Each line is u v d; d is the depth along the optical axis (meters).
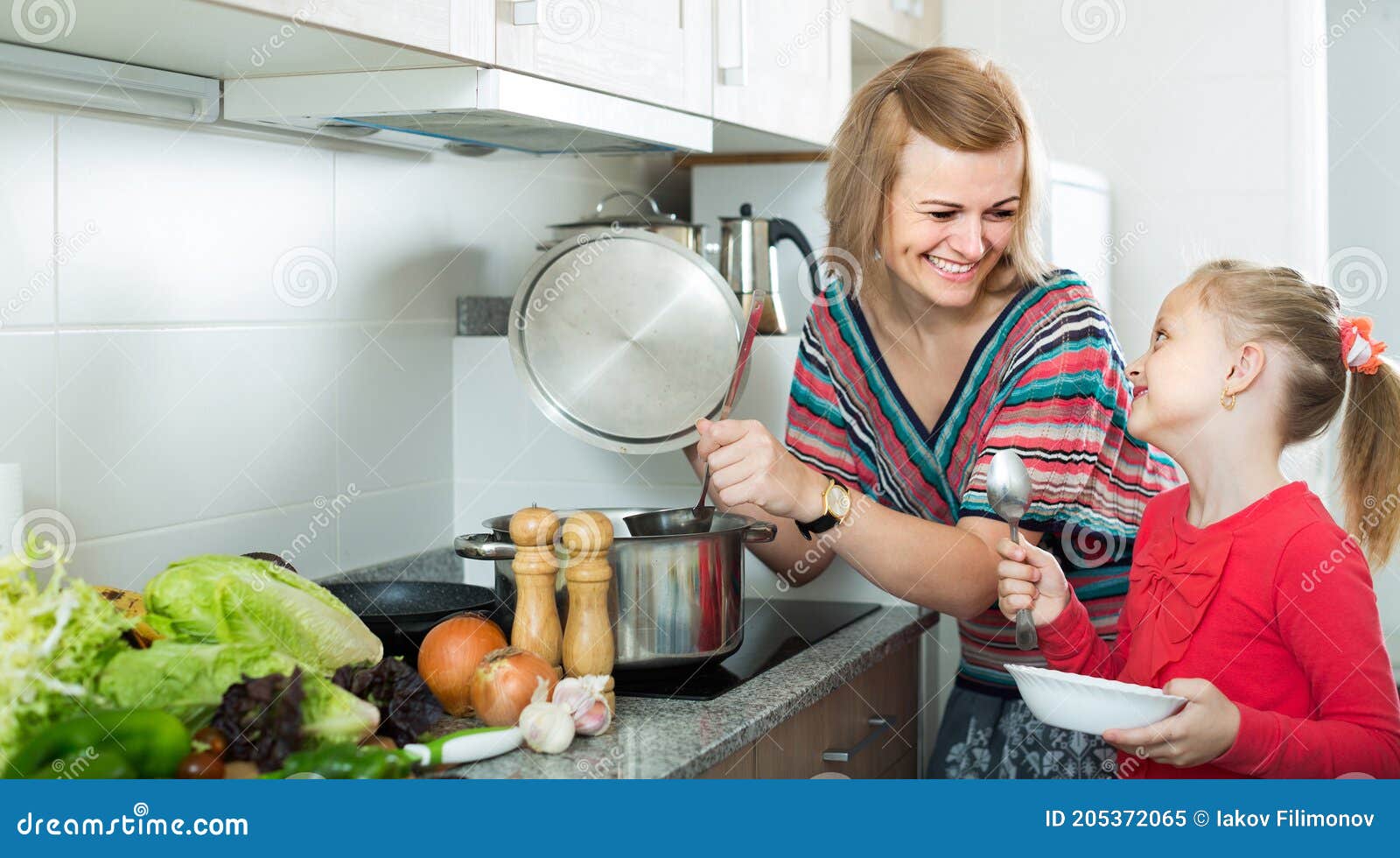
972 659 1.65
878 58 2.49
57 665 0.90
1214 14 2.50
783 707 1.28
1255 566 1.27
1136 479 1.56
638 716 1.22
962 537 1.37
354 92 1.34
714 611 1.33
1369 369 1.37
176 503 1.42
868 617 1.72
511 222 2.01
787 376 1.82
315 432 1.63
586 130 1.49
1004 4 2.61
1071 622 1.36
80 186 1.28
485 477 1.90
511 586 1.31
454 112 1.33
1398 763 1.18
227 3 1.02
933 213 1.38
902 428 1.58
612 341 1.62
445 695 1.18
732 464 1.33
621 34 1.46
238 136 1.48
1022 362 1.43
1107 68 2.57
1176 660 1.31
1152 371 1.38
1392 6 2.77
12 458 1.23
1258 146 2.49
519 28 1.30
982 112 1.35
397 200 1.75
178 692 0.94
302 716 0.95
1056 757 1.58
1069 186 2.15
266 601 1.05
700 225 1.99
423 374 1.83
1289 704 1.26
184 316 1.42
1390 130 2.78
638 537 1.29
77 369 1.29
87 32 1.14
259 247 1.52
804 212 2.24
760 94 1.78
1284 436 1.35
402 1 1.16
